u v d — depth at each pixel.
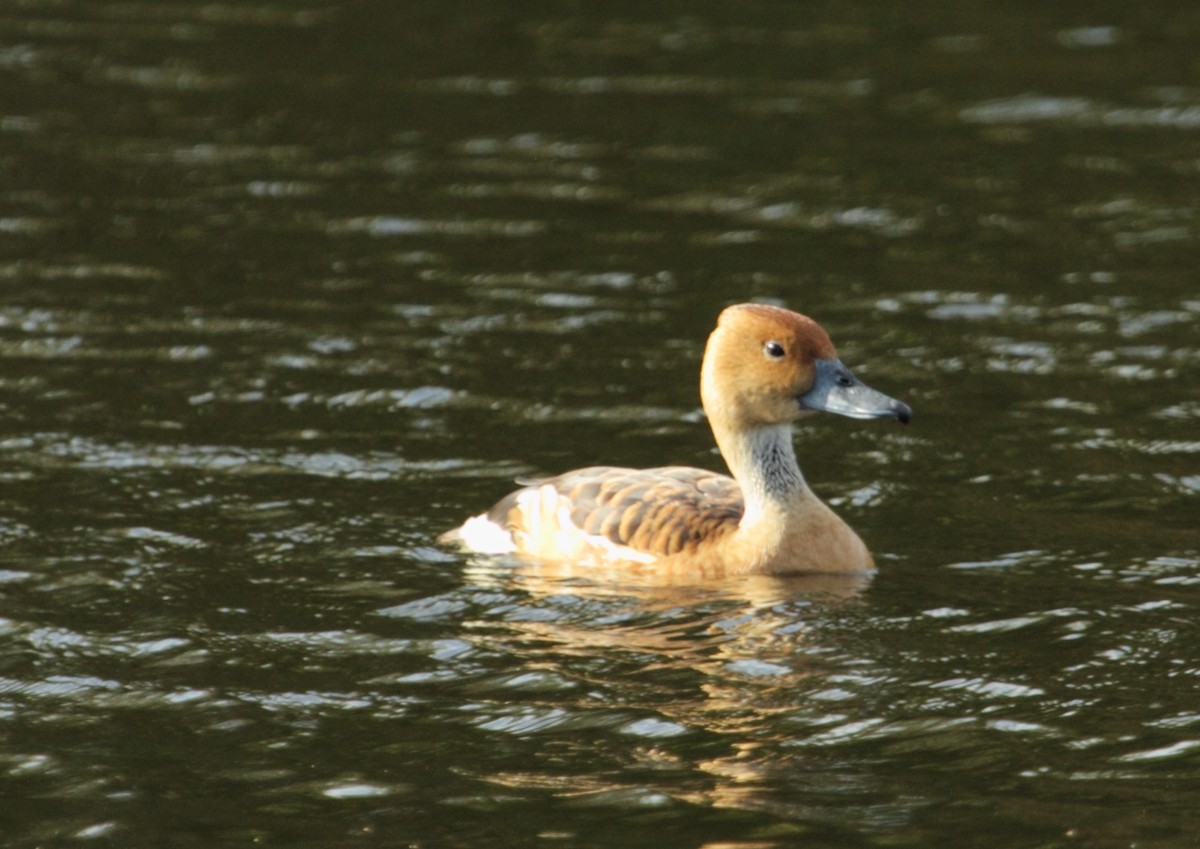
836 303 19.58
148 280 20.08
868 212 22.94
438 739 10.37
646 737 10.35
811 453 15.50
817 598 12.30
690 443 15.68
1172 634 11.67
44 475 14.58
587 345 18.20
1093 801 9.57
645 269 20.72
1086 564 12.92
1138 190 23.78
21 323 18.52
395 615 12.09
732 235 22.02
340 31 32.81
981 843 9.16
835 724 10.48
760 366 12.70
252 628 11.88
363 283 20.12
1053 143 26.08
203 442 15.41
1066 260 20.98
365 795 9.73
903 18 33.97
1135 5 34.84
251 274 20.38
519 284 20.16
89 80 29.08
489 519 13.50
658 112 27.59
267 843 9.26
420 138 26.19
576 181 24.22
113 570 12.78
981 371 17.47
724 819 9.42
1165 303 19.38
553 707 10.74
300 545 13.30
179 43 31.72
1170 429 15.79
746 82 29.42
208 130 26.42
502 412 16.33
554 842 9.23
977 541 13.43
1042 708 10.65
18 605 12.18
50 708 10.76
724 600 12.27
